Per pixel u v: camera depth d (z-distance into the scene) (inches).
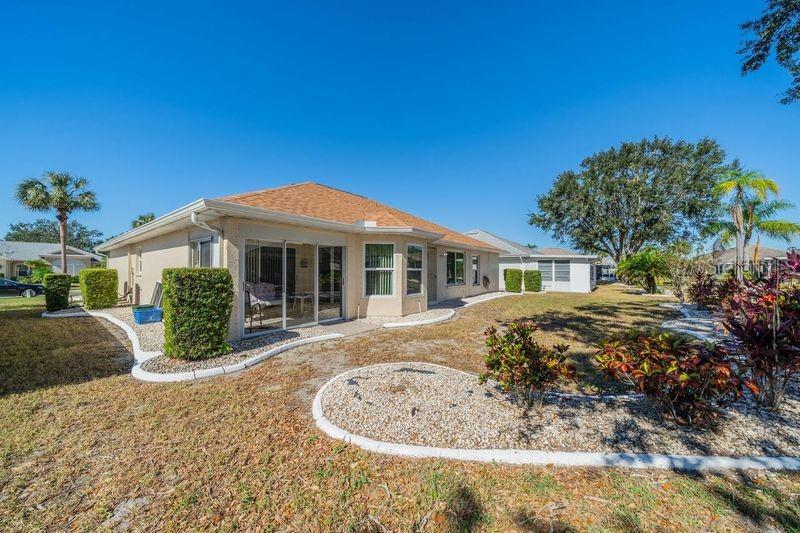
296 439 126.3
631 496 95.0
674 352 131.0
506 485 99.9
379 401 151.9
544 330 346.9
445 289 622.5
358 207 482.0
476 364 225.6
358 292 396.5
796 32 228.5
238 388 178.5
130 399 164.1
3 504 92.0
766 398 147.6
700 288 471.2
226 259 265.4
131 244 541.3
